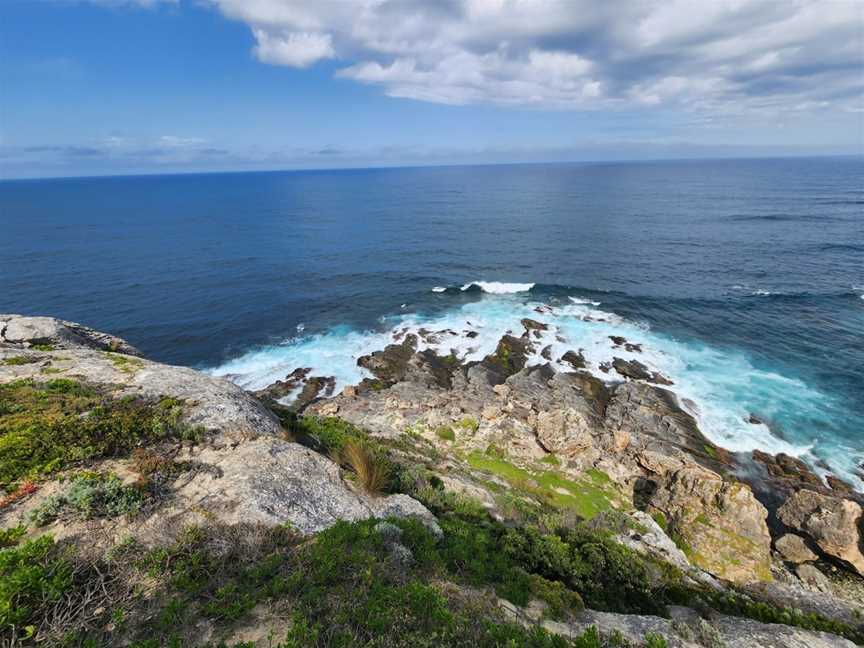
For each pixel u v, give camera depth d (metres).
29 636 4.80
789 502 20.27
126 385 11.70
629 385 31.03
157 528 6.84
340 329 43.28
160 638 5.00
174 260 69.31
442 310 47.12
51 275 59.88
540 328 40.78
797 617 10.12
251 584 6.02
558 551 10.25
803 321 41.34
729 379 32.00
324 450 13.03
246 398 12.67
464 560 8.02
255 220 111.75
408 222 102.94
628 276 56.50
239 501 7.75
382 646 5.15
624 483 21.61
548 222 96.31
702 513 18.45
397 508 9.50
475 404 28.47
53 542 6.21
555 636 6.03
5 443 8.10
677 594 10.25
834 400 29.23
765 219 90.31
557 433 23.25
